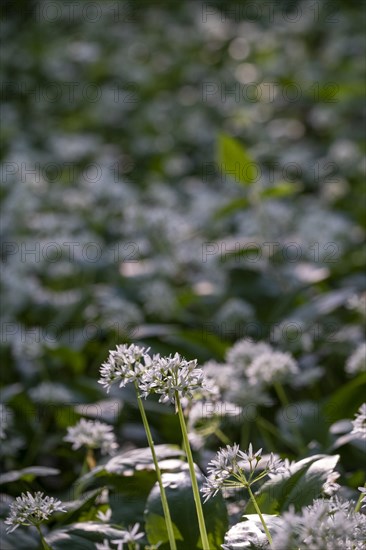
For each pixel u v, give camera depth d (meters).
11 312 4.91
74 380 4.07
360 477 2.93
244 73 10.05
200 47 10.79
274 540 1.78
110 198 6.62
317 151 8.50
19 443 3.56
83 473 3.00
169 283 5.48
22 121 9.60
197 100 9.64
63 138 8.49
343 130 8.50
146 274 5.35
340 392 3.49
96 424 2.84
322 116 8.61
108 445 2.82
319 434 3.29
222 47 10.84
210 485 2.04
